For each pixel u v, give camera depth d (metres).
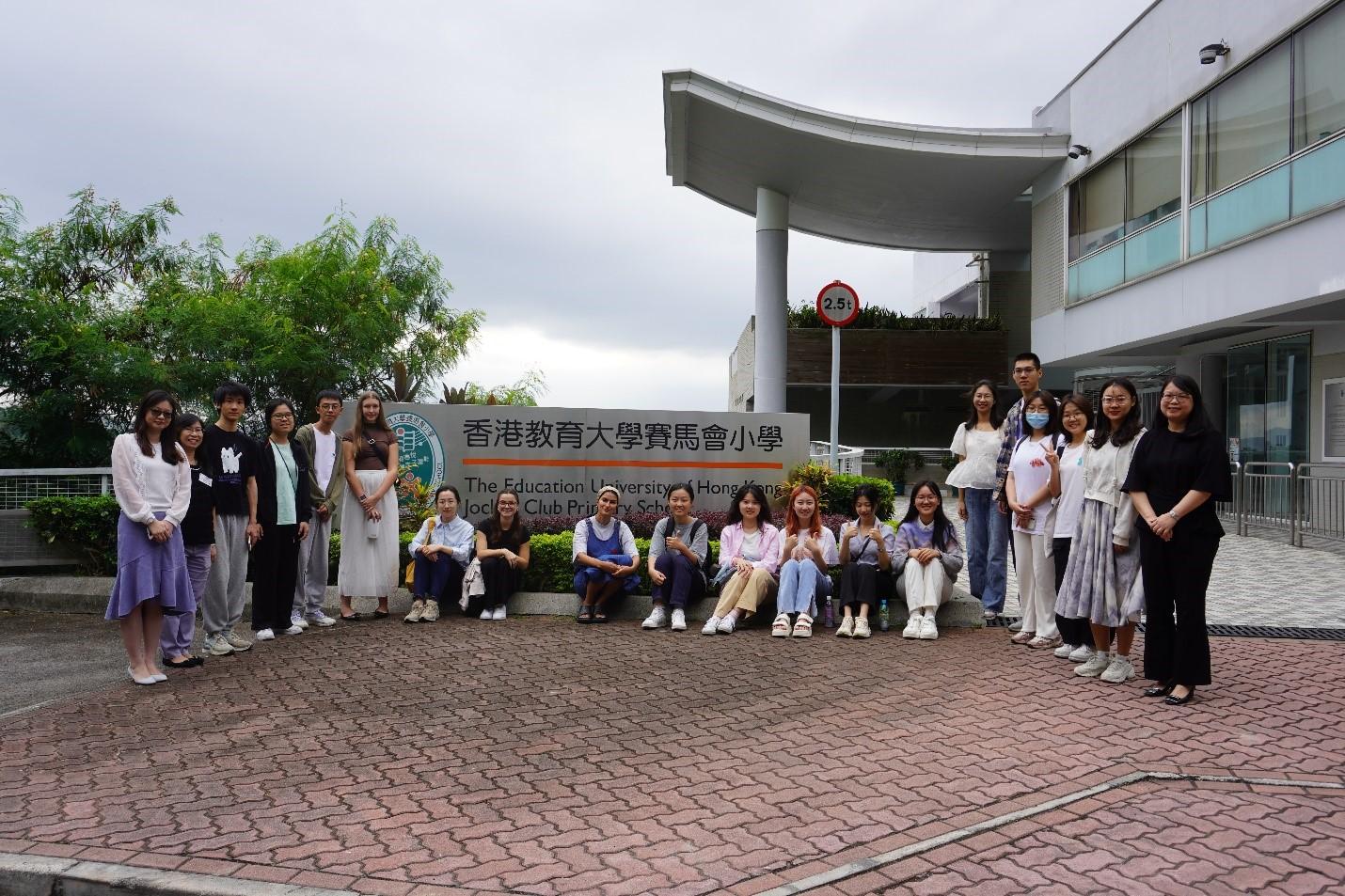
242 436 6.91
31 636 7.62
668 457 10.10
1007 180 18.69
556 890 3.18
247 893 3.15
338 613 8.23
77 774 4.31
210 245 16.62
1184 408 5.32
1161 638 5.47
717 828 3.66
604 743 4.70
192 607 6.20
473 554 8.09
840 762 4.41
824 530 7.63
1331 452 12.95
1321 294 10.73
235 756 4.54
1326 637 6.99
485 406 9.96
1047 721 5.01
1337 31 10.62
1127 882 3.23
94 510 9.22
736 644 6.93
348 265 16.67
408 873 3.29
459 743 4.71
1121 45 15.23
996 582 7.50
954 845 3.50
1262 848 3.47
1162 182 14.24
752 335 22.61
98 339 12.38
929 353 21.62
